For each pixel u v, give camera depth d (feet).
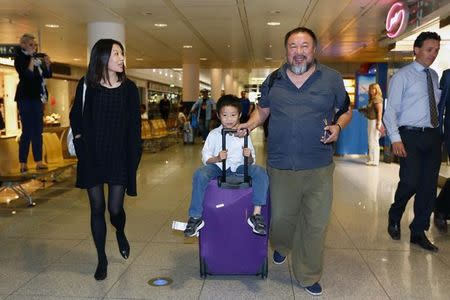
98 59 10.41
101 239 11.14
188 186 23.99
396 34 25.08
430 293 10.59
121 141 10.80
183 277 11.51
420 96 13.14
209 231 10.89
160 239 14.64
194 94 62.64
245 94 49.67
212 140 11.25
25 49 20.43
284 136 10.27
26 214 18.02
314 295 10.46
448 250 13.61
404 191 13.84
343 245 14.03
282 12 26.96
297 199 10.57
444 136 13.50
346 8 25.96
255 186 10.50
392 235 14.66
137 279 11.36
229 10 26.23
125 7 25.02
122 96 10.73
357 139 38.22
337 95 10.19
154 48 44.86
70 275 11.62
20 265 12.34
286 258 12.83
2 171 19.70
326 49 45.98
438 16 22.81
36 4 24.06
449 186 15.35
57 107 68.18
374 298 10.33
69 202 20.25
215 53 49.57
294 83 10.17
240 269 11.19
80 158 10.63
